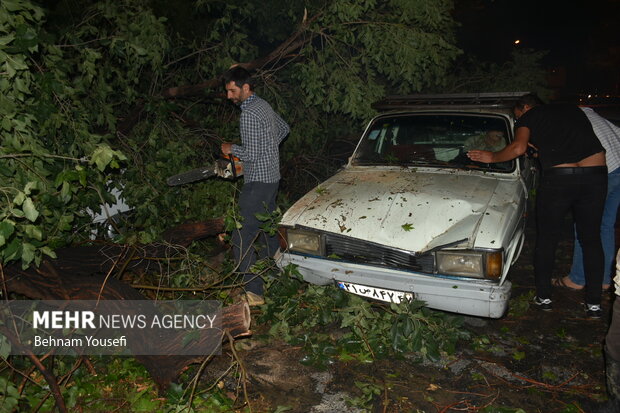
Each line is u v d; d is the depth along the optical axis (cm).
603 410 243
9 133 289
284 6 610
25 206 238
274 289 361
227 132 550
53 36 370
